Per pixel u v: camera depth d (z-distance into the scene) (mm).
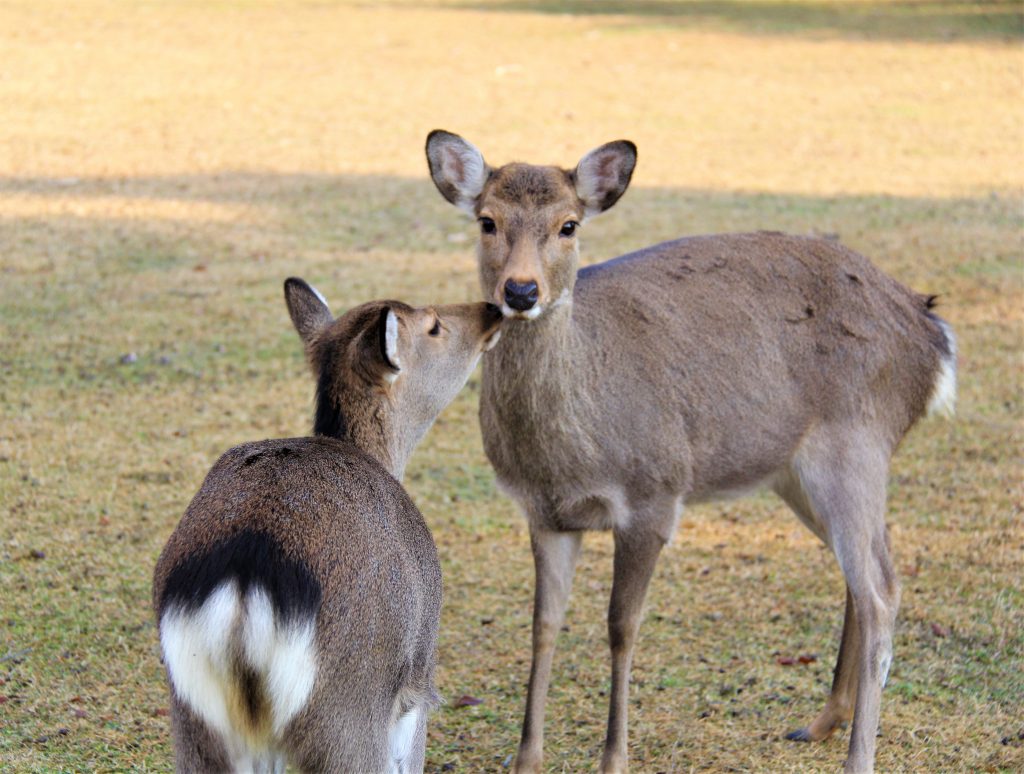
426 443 14289
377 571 6258
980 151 27766
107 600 10656
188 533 6105
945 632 10484
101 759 8484
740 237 9695
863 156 27219
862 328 9406
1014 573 11500
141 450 13531
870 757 8508
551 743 9031
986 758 8812
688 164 26203
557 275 8383
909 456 14078
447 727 9195
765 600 11164
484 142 27391
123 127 28969
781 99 33281
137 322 17078
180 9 48438
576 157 26062
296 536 6004
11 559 11227
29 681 9438
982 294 18484
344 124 29688
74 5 48469
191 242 20594
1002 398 15430
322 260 19812
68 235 20766
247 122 29750
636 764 8750
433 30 44500
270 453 6633
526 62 38156
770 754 8914
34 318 17078
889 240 20828
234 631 5738
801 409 9266
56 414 14305
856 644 9086
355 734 6145
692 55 39844
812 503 9359
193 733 5902
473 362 8164
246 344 16484
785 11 50219
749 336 9141
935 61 38812
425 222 22109
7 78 34000
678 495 8875
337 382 7375
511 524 12492
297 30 44000
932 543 12102
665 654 10258
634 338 8781
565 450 8484
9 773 8234
